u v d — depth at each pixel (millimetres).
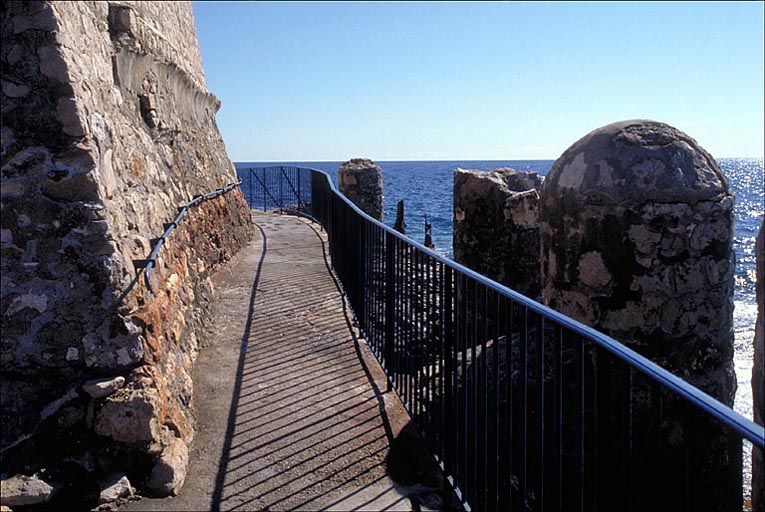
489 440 3795
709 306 3805
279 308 6262
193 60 8781
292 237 10609
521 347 2393
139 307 3500
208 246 7102
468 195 7016
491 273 6875
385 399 4320
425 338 3938
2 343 3260
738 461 1393
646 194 3666
